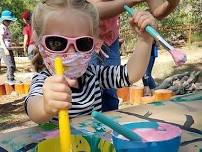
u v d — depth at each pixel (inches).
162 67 247.4
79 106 46.9
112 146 29.5
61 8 41.7
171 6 58.3
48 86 28.1
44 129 40.1
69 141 24.3
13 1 385.4
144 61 48.3
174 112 44.9
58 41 40.6
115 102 63.5
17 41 377.7
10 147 35.4
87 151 31.5
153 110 46.0
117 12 57.7
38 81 42.5
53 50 40.9
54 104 27.1
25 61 304.8
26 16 233.0
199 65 249.1
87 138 31.7
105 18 58.0
